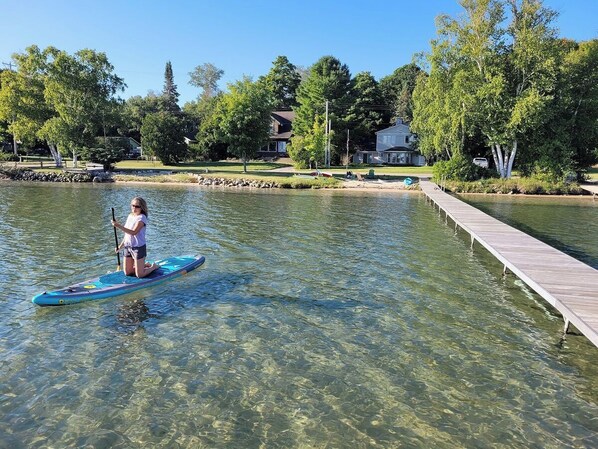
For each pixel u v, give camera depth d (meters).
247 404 5.54
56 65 43.75
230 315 8.30
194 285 9.95
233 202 25.75
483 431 5.10
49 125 43.31
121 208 21.67
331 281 10.51
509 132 34.59
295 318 8.24
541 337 7.64
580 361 6.80
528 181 34.88
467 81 35.41
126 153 69.56
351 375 6.25
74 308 8.43
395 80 78.50
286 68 83.44
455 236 16.44
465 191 35.38
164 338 7.30
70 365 6.40
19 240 13.85
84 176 39.53
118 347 6.96
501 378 6.26
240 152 44.75
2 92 44.75
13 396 5.62
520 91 34.72
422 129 43.38
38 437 4.88
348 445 4.83
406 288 10.13
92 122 46.06
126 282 9.33
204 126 63.41
